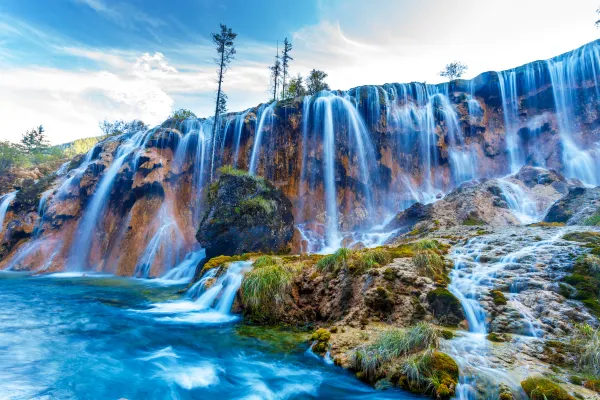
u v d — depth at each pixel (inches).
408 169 1016.2
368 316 321.4
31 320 408.8
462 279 330.0
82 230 994.7
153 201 959.6
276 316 384.5
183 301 512.4
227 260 584.4
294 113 1053.2
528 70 1025.5
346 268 383.6
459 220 633.0
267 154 1023.6
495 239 410.6
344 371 253.0
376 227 880.3
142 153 1010.1
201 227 727.1
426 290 315.6
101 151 1183.6
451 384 202.7
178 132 1090.1
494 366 214.4
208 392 238.8
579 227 416.5
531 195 705.0
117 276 832.9
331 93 1069.8
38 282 717.3
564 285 279.9
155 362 287.3
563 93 964.0
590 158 843.4
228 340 332.2
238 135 1069.1
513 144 990.4
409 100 1088.8
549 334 243.8
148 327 377.4
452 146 1023.6
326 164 997.2
